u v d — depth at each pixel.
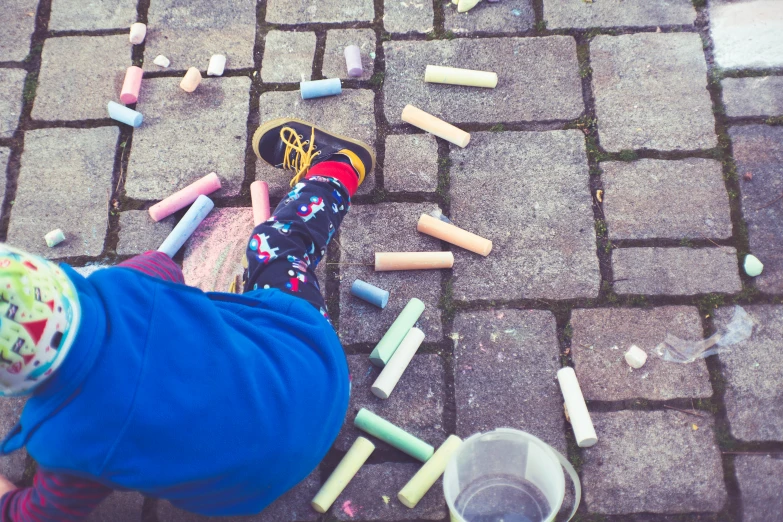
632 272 2.10
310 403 1.41
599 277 2.10
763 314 2.04
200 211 2.14
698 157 2.23
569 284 2.09
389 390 1.94
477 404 1.98
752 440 1.92
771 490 1.86
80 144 2.30
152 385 1.15
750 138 2.24
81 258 2.16
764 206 2.16
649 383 1.98
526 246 2.14
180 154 2.29
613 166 2.23
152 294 1.20
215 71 2.36
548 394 1.98
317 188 1.89
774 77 2.31
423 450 1.87
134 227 2.19
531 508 1.81
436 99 2.34
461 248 2.14
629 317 2.05
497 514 1.82
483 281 2.11
